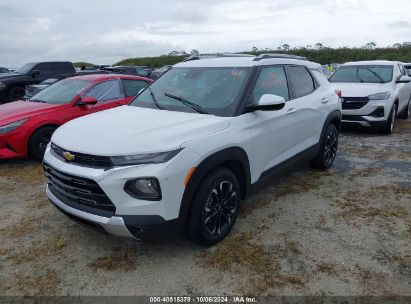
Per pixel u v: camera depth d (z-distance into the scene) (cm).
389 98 813
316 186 504
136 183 285
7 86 1339
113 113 395
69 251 344
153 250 343
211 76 416
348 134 854
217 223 344
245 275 306
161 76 472
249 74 399
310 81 519
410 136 827
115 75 728
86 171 293
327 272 310
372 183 514
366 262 323
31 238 369
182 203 303
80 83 690
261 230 379
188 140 309
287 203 447
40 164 616
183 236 335
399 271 311
